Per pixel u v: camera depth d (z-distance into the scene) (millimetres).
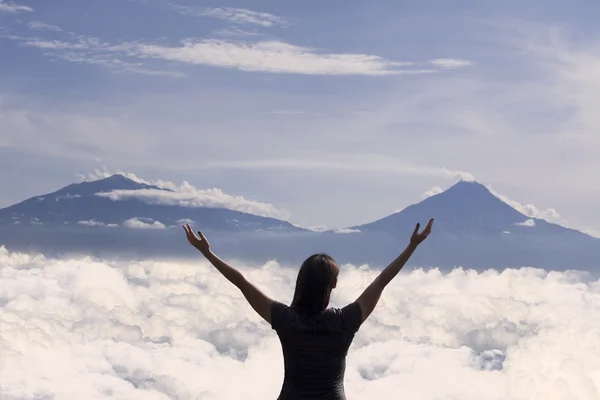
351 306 3326
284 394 3309
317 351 3268
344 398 3314
